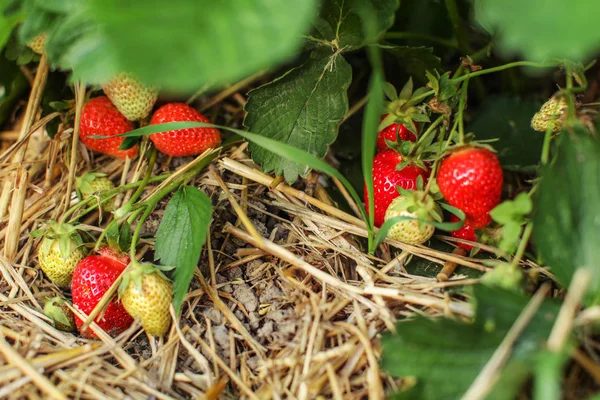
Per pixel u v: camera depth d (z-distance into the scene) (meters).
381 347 0.33
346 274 0.38
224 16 0.26
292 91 0.40
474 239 0.39
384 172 0.38
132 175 0.43
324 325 0.35
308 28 0.39
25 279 0.40
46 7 0.33
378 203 0.39
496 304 0.32
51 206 0.42
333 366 0.34
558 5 0.28
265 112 0.40
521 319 0.31
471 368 0.30
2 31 0.35
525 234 0.34
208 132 0.41
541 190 0.33
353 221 0.40
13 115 0.47
